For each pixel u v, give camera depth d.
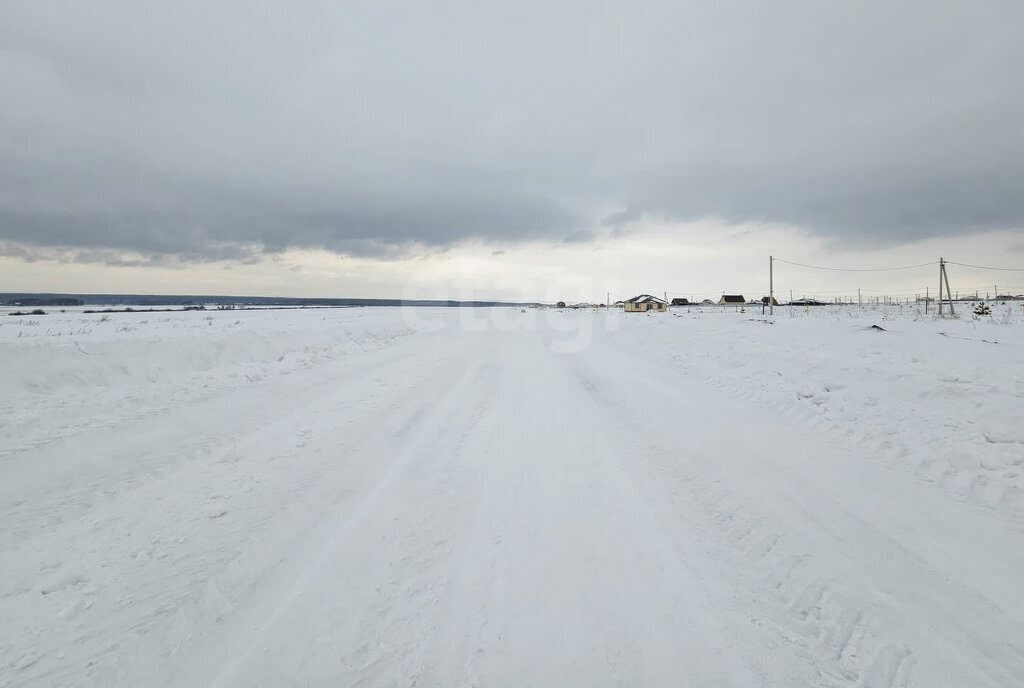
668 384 8.97
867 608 2.59
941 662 2.22
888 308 37.66
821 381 7.50
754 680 2.14
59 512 3.66
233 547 3.24
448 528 3.51
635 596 2.72
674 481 4.37
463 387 8.78
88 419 5.85
